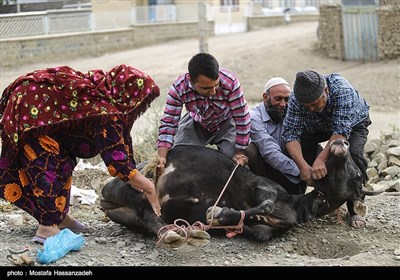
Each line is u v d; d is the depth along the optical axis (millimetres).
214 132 5727
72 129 5031
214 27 31016
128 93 5039
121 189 5367
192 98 5418
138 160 8422
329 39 21516
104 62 24453
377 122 14266
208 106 5434
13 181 5227
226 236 5418
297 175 5703
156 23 29594
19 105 4949
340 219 5965
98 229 5770
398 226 5914
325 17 21641
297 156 5574
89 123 4922
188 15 30969
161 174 5418
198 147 5605
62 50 25438
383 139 8625
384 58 20062
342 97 5492
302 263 4965
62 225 5590
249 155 5785
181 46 27750
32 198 5160
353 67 20234
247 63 21531
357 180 5430
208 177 5379
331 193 5434
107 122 4910
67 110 4930
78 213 6406
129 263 4930
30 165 5039
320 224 5906
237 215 5062
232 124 5688
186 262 4973
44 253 4816
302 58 21562
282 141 5805
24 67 23312
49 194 5062
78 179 7676
